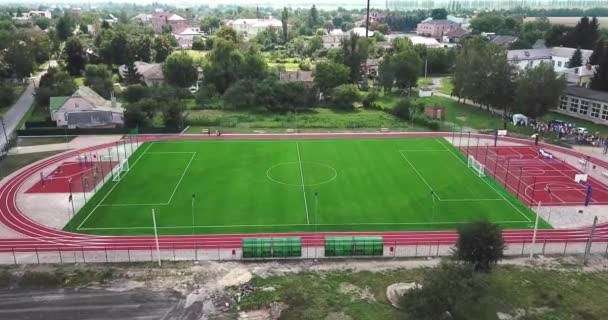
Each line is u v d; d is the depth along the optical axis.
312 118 126.94
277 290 51.84
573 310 48.69
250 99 140.75
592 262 57.88
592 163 91.19
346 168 87.69
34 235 63.16
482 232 52.16
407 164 90.00
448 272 46.28
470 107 138.62
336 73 148.62
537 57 184.88
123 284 52.84
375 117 128.75
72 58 182.75
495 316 47.47
